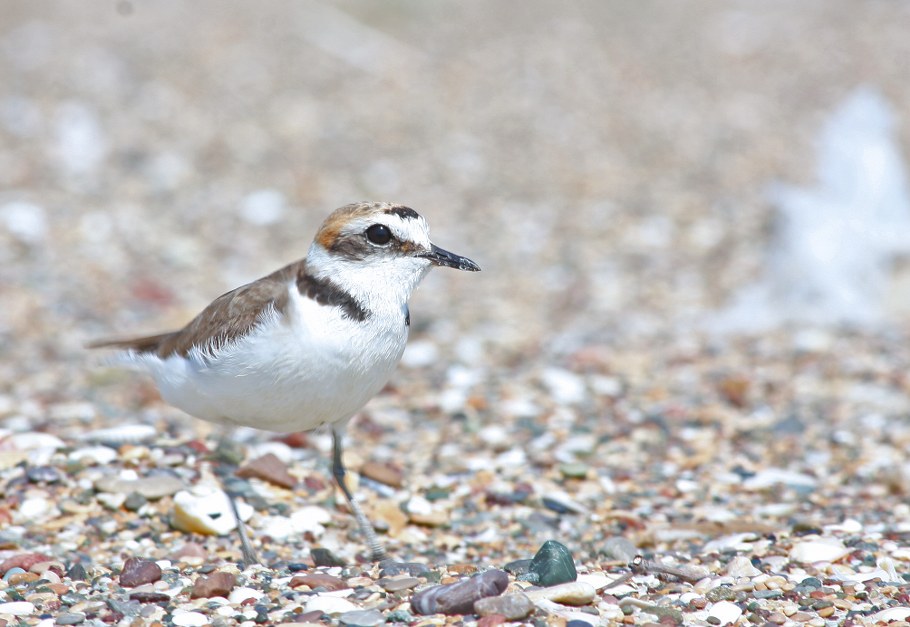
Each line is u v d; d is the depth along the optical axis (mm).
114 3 34188
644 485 8758
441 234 18750
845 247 14938
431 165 22469
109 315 14422
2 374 12016
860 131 16156
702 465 9250
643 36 33281
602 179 21984
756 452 9633
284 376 6309
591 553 7246
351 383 6438
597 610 5703
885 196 15656
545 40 32375
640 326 14367
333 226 6363
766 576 6363
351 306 6340
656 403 10992
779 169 22438
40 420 9898
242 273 16516
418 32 32625
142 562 6422
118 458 8164
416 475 8828
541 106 26656
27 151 21375
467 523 7941
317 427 6941
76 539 7109
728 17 35625
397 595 5957
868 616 5727
